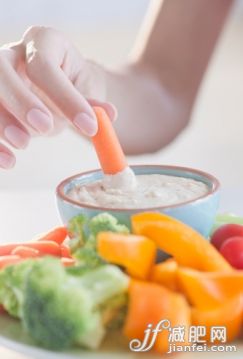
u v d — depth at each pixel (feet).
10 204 2.95
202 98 10.42
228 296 1.77
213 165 8.07
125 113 3.41
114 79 3.37
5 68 2.13
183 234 1.90
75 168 7.92
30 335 1.77
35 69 2.22
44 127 2.08
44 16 13.67
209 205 2.08
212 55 3.57
